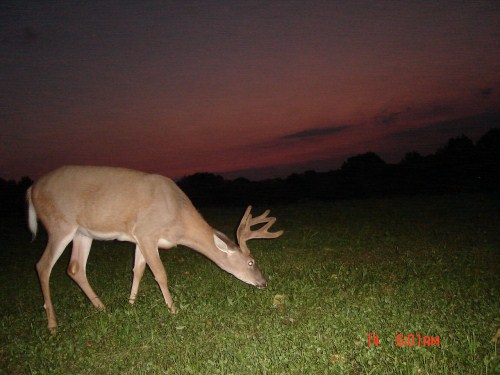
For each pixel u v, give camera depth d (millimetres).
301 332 2225
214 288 3045
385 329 2197
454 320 2275
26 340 2406
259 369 1901
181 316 2555
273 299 2762
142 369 2018
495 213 6188
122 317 2551
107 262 4336
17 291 3467
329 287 2930
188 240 2918
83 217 2758
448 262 3541
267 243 4652
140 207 2750
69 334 2445
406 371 1792
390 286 2918
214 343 2234
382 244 4402
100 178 2773
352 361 1921
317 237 4922
